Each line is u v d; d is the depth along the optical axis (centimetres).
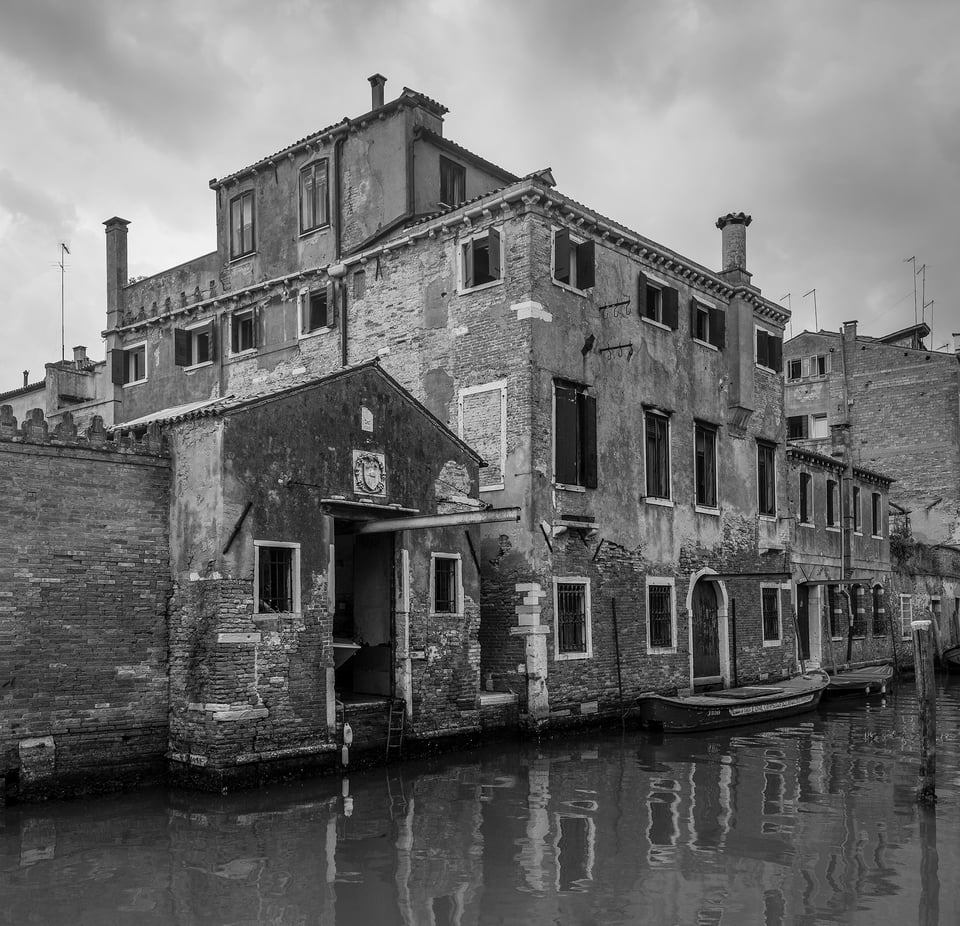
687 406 2130
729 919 812
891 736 1769
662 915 820
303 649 1316
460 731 1537
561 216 1806
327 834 1049
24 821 1088
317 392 1373
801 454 2648
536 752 1571
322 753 1323
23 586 1166
